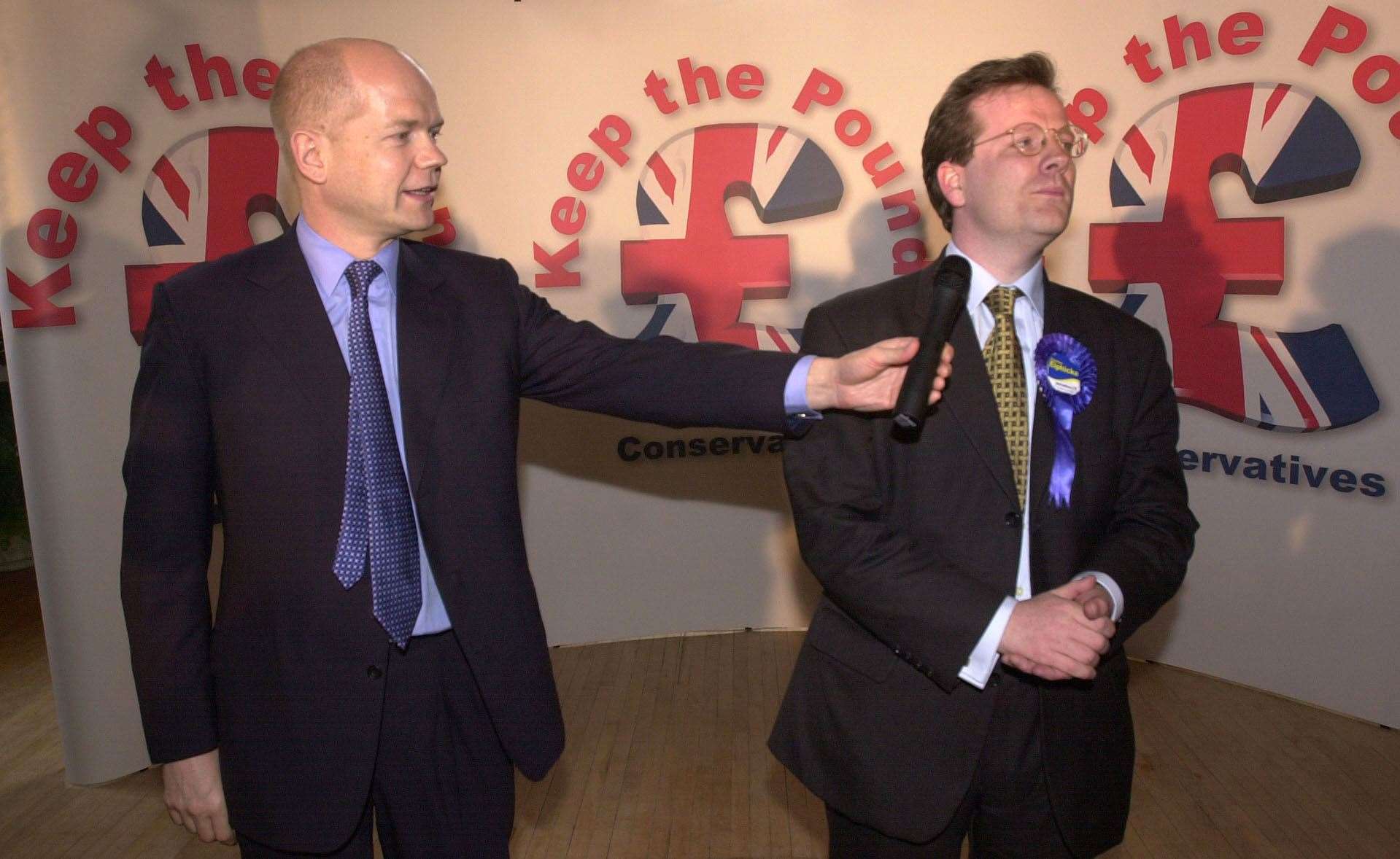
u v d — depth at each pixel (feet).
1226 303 10.71
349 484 4.97
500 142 11.85
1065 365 5.21
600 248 12.09
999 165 5.04
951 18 11.51
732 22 11.78
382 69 4.98
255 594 5.00
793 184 12.02
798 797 9.45
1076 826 5.19
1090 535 5.24
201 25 10.61
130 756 10.50
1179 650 11.73
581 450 12.71
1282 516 10.67
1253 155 10.36
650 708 11.28
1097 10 10.98
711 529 12.96
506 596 5.32
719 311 12.23
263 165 11.03
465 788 5.40
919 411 4.69
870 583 4.98
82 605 10.14
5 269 9.71
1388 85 9.52
